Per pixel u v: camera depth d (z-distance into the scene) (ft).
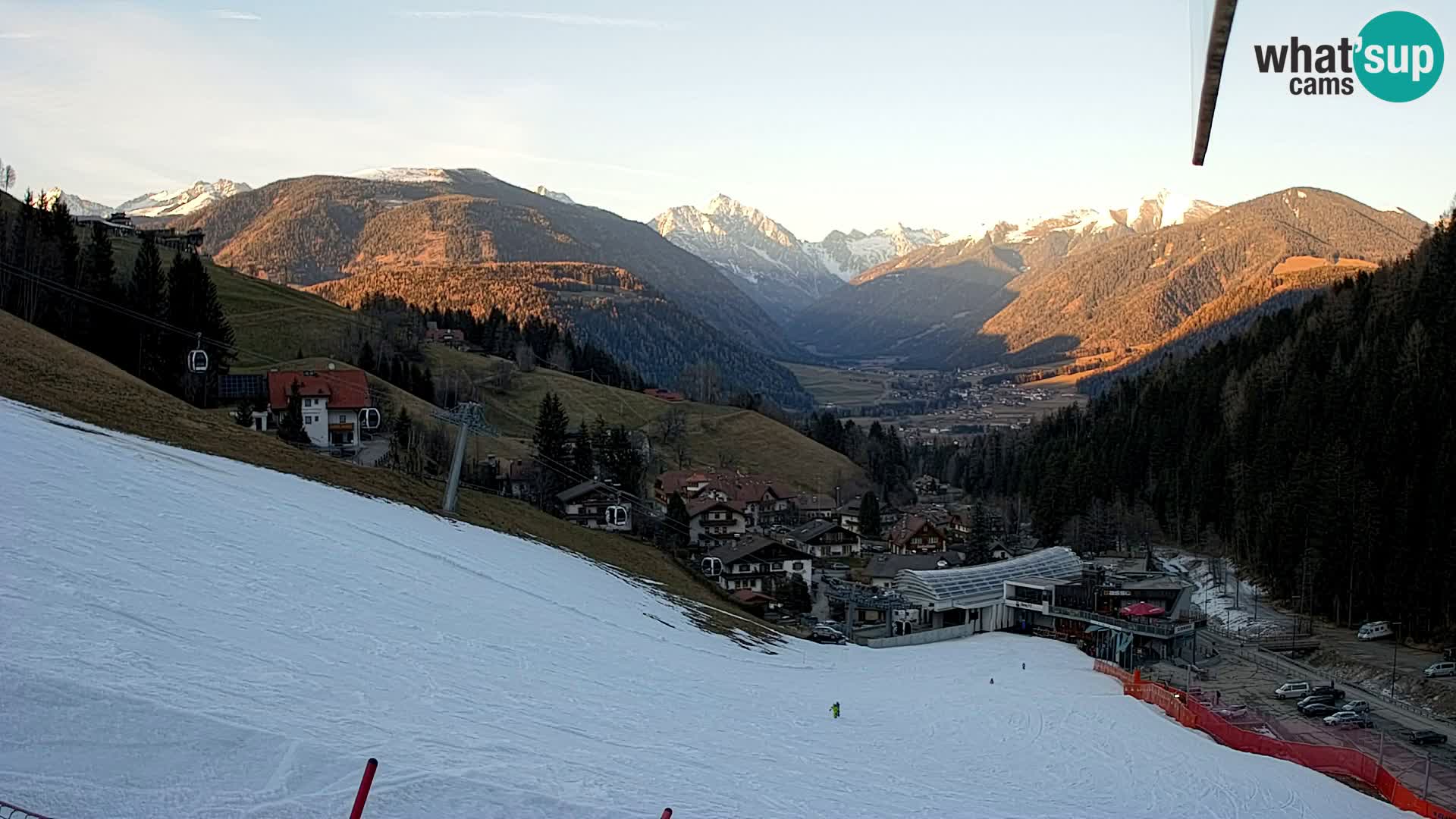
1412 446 346.13
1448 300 403.54
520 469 426.92
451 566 185.37
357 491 222.69
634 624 203.62
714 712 151.64
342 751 78.95
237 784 69.51
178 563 121.70
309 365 496.23
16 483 128.77
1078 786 153.79
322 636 116.37
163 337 362.33
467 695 114.01
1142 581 351.05
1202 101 14.89
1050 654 306.35
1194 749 187.11
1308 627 319.68
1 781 62.18
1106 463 548.31
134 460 166.40
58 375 208.13
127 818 61.87
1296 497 358.43
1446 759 196.85
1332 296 563.48
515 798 78.95
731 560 388.16
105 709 73.15
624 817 81.35
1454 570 284.82
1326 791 164.45
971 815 120.47
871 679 238.89
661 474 571.28
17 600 90.74
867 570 452.76
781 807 101.50
